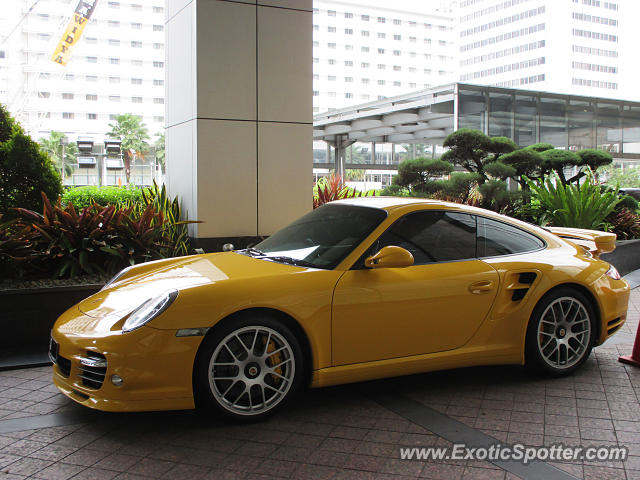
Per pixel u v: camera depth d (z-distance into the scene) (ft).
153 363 9.68
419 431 10.33
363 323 11.19
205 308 10.00
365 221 12.50
